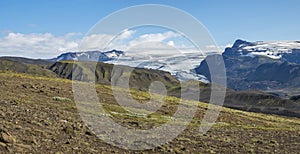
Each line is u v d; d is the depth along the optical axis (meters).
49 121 32.94
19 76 88.38
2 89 56.47
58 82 83.44
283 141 44.59
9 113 32.84
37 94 57.53
